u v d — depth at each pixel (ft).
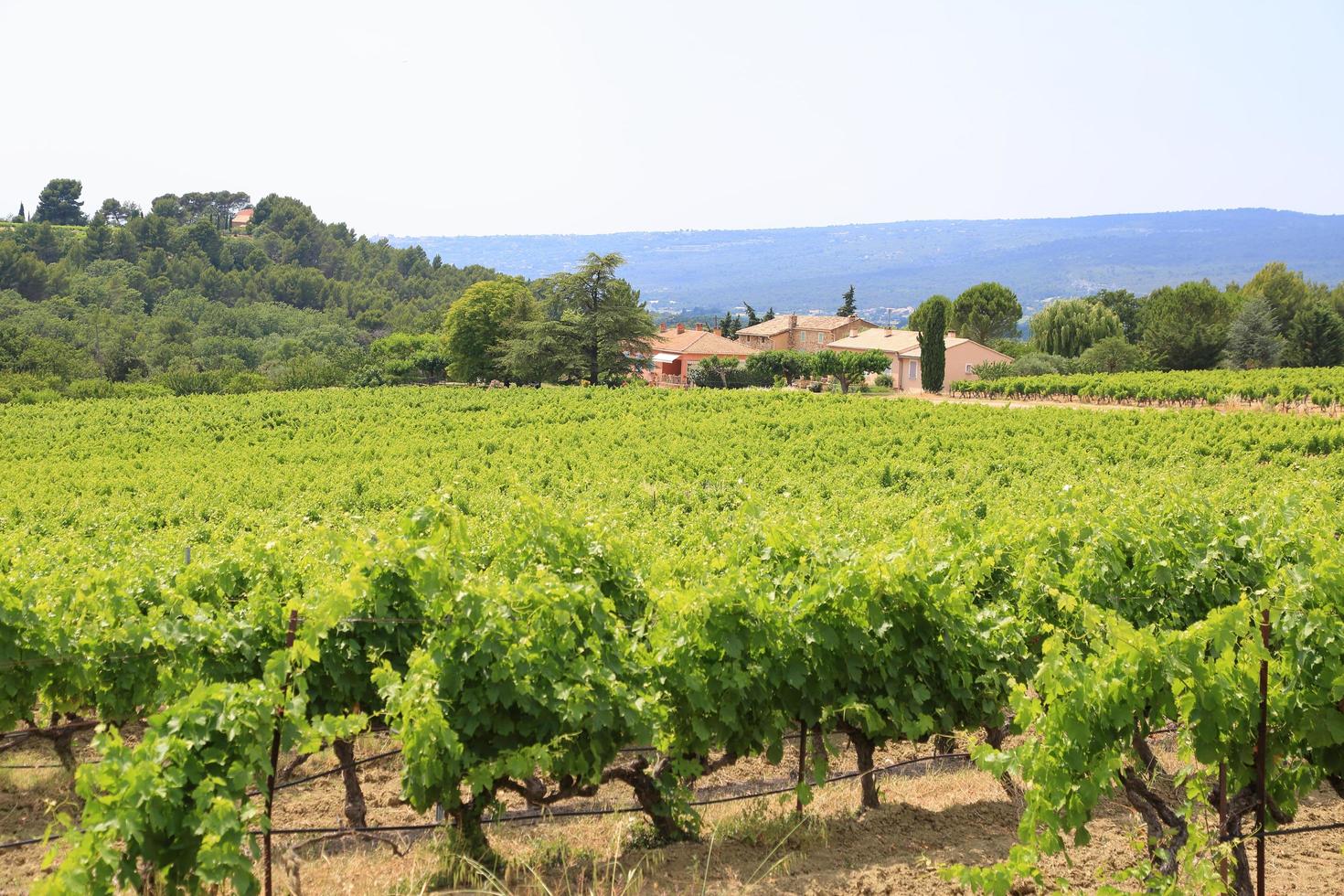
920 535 27.02
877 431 119.85
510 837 22.33
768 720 22.31
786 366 260.62
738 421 129.70
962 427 120.26
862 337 298.76
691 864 20.16
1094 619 19.27
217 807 15.47
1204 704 17.42
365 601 22.56
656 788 21.50
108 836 14.76
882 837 21.65
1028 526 30.48
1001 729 26.11
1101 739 17.79
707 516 52.26
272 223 644.69
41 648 24.02
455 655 19.90
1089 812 17.71
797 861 20.25
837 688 22.77
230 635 23.29
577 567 25.25
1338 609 20.43
